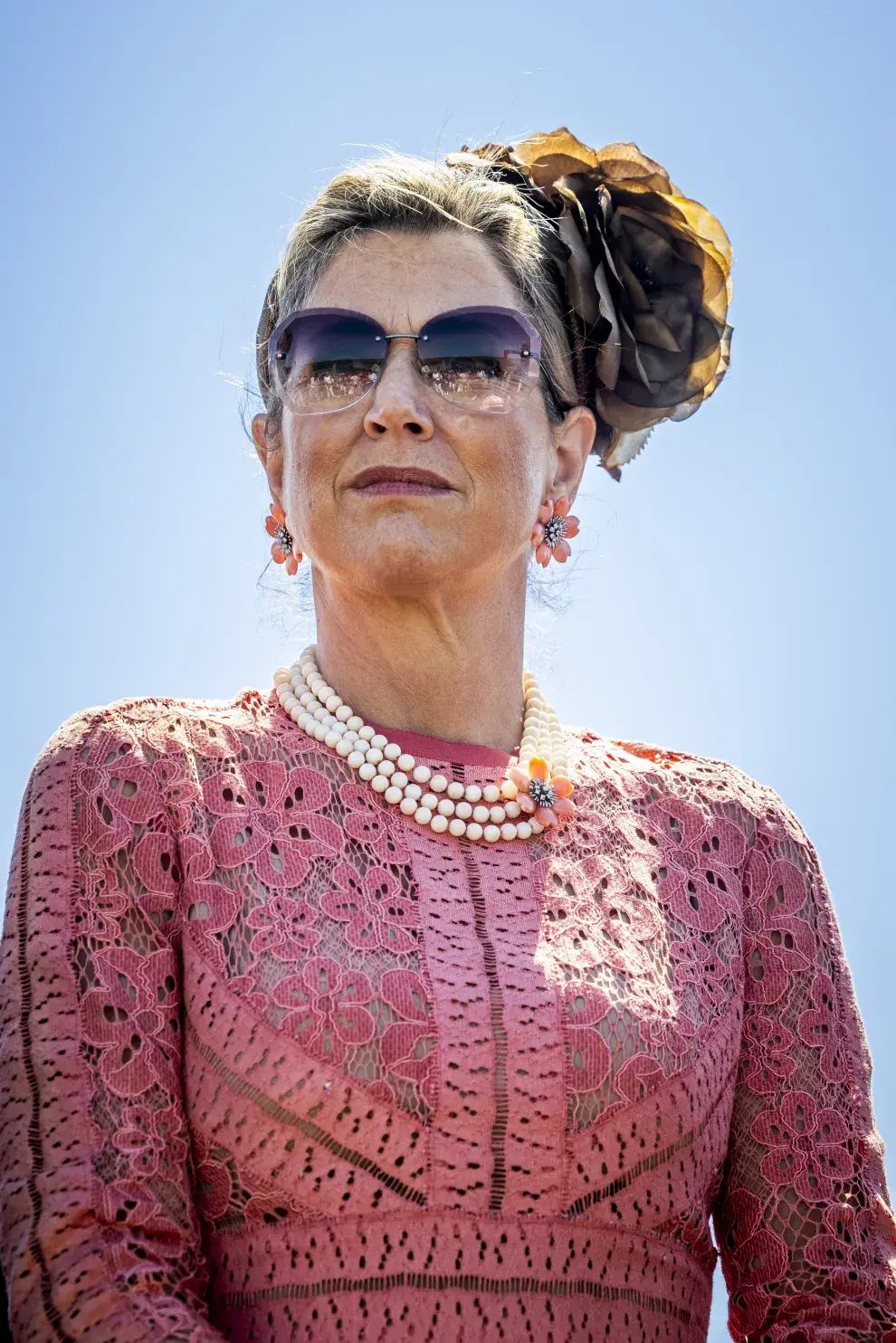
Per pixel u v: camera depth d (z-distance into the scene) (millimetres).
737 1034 5164
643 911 5141
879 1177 5238
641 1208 4688
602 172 6254
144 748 4891
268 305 6086
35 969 4516
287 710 5320
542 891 5027
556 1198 4527
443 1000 4582
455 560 5223
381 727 5418
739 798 5680
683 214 6277
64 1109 4344
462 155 6156
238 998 4508
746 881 5531
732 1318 5215
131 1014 4508
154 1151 4379
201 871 4695
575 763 5582
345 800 5035
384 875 4859
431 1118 4457
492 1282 4395
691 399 6379
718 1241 5340
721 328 6340
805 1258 5055
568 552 6027
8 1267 4207
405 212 5691
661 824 5477
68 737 4914
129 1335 4008
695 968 5148
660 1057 4797
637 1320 4617
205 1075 4492
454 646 5426
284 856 4797
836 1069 5320
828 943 5555
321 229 5766
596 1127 4629
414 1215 4387
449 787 5160
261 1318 4336
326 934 4641
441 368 5363
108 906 4613
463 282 5590
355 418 5297
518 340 5484
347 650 5465
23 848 4754
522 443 5441
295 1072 4406
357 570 5211
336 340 5387
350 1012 4488
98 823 4707
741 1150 5234
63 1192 4227
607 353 6074
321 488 5305
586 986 4781
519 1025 4609
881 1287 4980
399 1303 4305
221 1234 4473
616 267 6203
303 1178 4371
